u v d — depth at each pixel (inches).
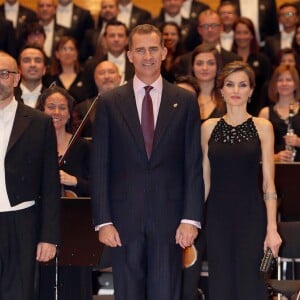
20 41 650.8
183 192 337.7
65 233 376.5
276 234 363.3
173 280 335.9
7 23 661.9
